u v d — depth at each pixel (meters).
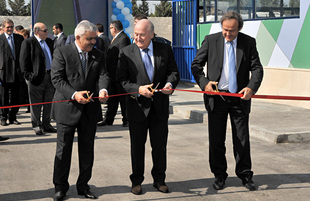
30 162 6.27
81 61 4.69
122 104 8.73
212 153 5.14
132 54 4.87
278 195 4.89
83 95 4.60
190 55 13.80
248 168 5.11
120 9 15.48
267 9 10.75
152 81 4.86
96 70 4.73
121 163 6.16
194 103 10.70
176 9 14.41
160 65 4.85
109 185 5.25
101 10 15.68
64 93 4.57
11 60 8.98
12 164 6.17
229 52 4.95
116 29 8.30
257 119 8.51
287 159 6.34
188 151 6.82
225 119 5.09
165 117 4.91
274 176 5.55
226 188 5.12
